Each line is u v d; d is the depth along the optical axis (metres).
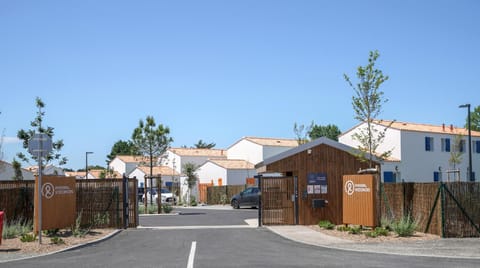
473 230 16.69
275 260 12.55
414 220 18.17
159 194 33.41
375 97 18.97
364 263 11.95
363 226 19.36
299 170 22.09
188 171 54.78
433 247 14.59
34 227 16.84
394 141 48.53
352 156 22.61
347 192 19.05
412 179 48.41
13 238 16.91
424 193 17.70
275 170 21.91
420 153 49.25
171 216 29.67
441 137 50.94
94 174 70.69
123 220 21.03
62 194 17.95
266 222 21.67
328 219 22.12
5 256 13.57
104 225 20.83
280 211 21.86
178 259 12.84
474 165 52.72
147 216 29.98
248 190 38.62
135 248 15.24
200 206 47.34
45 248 14.89
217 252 14.16
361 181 18.31
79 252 14.41
